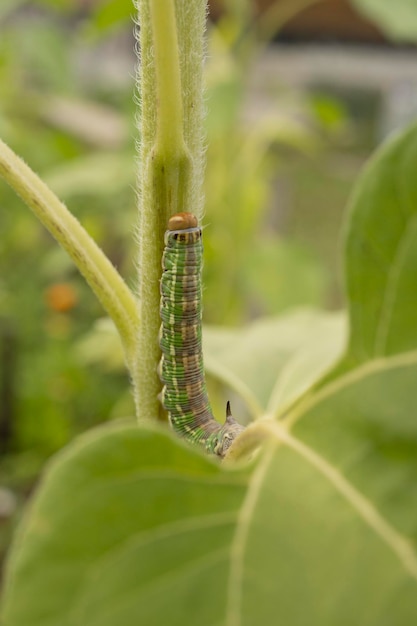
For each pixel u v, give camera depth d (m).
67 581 0.27
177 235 0.33
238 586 0.27
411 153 0.28
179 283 0.36
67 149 1.10
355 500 0.28
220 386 0.83
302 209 1.55
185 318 0.37
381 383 0.28
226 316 0.94
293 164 1.41
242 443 0.30
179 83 0.31
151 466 0.28
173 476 0.28
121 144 1.04
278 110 0.95
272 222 1.36
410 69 1.30
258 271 0.91
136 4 0.32
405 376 0.28
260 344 0.46
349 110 1.55
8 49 1.08
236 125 0.89
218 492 0.28
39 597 0.27
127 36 1.49
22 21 1.36
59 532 0.27
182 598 0.27
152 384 0.34
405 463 0.28
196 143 0.33
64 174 0.93
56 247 1.13
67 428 1.23
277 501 0.28
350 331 0.29
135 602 0.27
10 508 1.03
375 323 0.29
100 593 0.27
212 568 0.27
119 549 0.27
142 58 0.32
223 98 0.80
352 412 0.28
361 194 0.29
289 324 0.47
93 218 1.14
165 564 0.27
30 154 1.08
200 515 0.28
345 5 1.08
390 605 0.27
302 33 1.25
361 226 0.29
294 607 0.27
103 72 1.55
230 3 0.87
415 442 0.28
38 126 1.21
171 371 0.37
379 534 0.27
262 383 0.44
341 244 0.29
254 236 1.01
